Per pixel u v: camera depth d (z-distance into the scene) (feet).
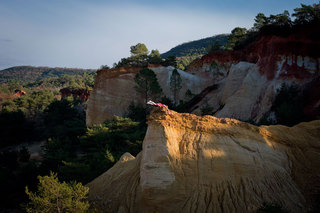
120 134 142.31
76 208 53.26
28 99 317.01
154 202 50.37
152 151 54.54
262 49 174.81
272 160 61.57
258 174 57.00
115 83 233.96
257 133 64.90
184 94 237.25
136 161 69.87
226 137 60.39
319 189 57.41
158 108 61.05
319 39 151.02
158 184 51.06
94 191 69.21
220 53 246.47
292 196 55.57
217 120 63.41
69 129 202.08
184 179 52.80
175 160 54.29
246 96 161.79
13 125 230.48
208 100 211.82
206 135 59.31
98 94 232.12
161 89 216.54
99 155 111.24
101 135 143.84
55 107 284.00
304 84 143.33
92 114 227.40
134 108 214.48
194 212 49.26
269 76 160.04
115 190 63.21
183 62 474.49
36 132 240.12
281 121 122.52
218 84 225.56
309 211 52.70
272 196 53.88
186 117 62.34
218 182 53.31
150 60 320.91
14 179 99.81
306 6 167.02
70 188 56.85
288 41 160.97
